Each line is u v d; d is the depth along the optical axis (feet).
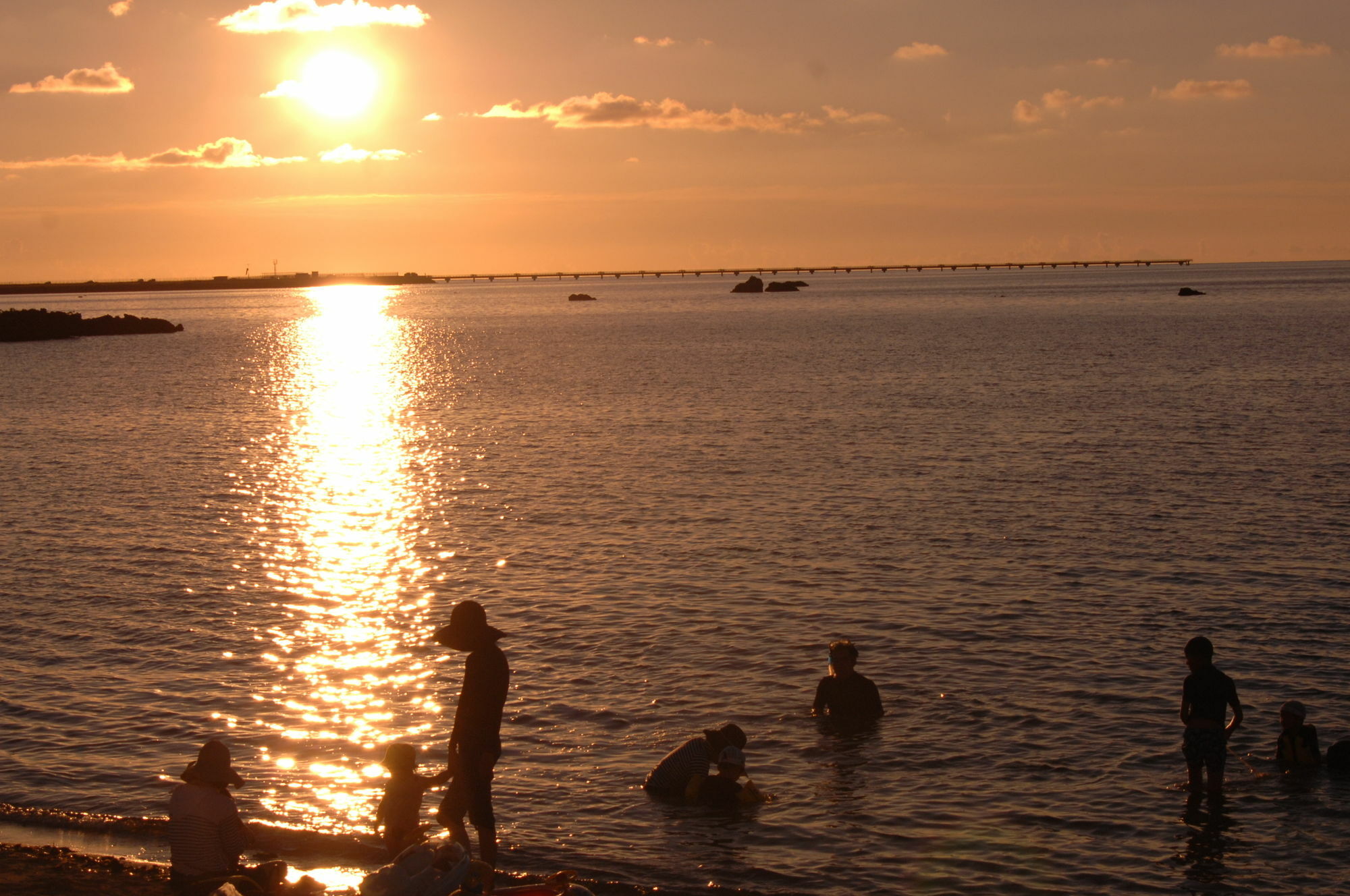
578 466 111.04
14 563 73.51
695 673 51.96
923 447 117.60
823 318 450.71
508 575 69.87
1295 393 158.71
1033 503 88.12
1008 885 33.96
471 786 32.55
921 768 42.01
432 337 388.37
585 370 233.96
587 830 37.52
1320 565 68.64
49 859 34.58
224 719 46.98
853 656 46.55
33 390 204.33
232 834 32.27
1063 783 40.57
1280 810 38.42
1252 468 101.35
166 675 52.29
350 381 220.02
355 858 35.63
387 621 60.75
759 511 86.99
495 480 103.71
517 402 173.47
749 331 370.12
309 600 64.80
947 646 55.11
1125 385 176.24
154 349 335.88
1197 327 323.98
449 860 29.86
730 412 152.46
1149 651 53.88
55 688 50.39
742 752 43.32
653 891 33.37
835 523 82.38
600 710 47.83
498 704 32.71
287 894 31.78
